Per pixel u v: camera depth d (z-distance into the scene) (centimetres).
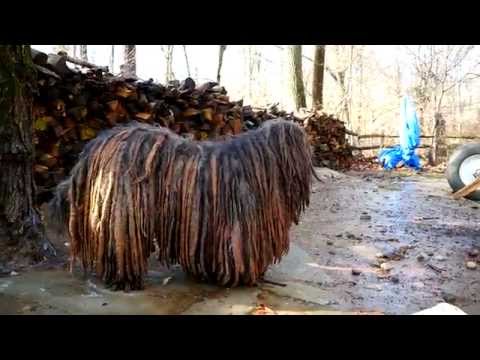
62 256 378
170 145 318
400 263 425
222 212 311
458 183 783
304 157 336
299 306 304
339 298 329
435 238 513
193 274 329
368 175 1129
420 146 1540
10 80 343
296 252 430
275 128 330
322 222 578
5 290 306
